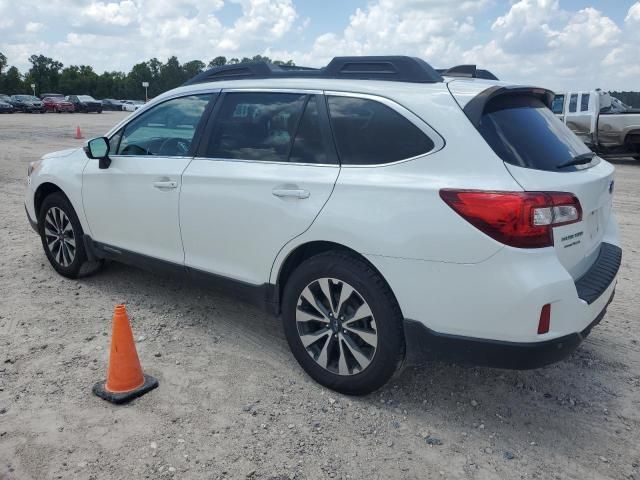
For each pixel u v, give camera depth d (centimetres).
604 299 325
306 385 364
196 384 361
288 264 369
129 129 471
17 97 5112
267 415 331
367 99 340
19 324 439
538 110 349
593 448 311
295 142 364
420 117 317
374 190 318
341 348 343
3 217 802
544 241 284
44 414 323
